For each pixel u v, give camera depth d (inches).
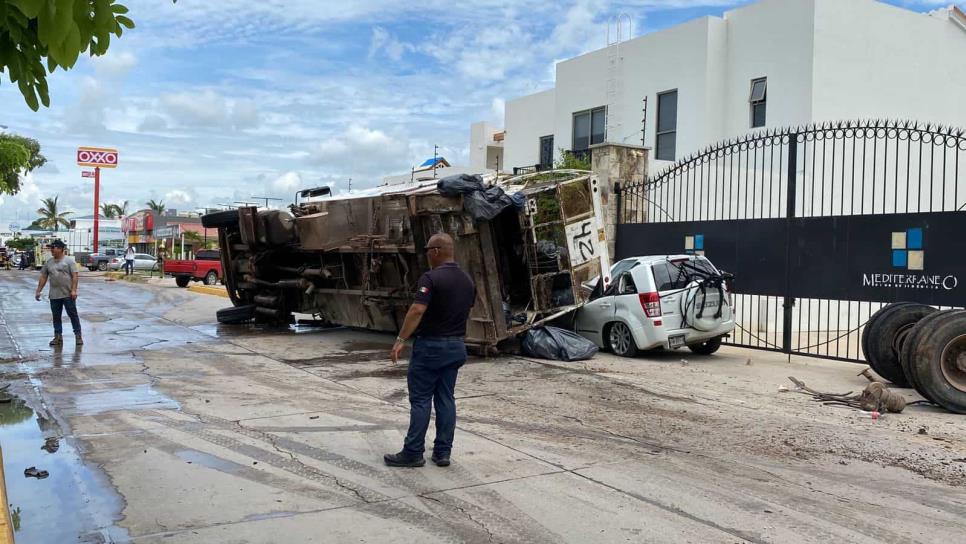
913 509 189.6
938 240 377.4
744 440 256.8
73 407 295.6
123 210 4237.2
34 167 1729.8
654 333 426.0
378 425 269.0
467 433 261.4
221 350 467.8
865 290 410.3
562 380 368.2
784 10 650.2
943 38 738.2
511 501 190.9
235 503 186.5
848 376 394.9
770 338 587.5
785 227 450.9
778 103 656.4
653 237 538.9
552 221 455.8
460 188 408.5
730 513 184.7
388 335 550.3
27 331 553.0
